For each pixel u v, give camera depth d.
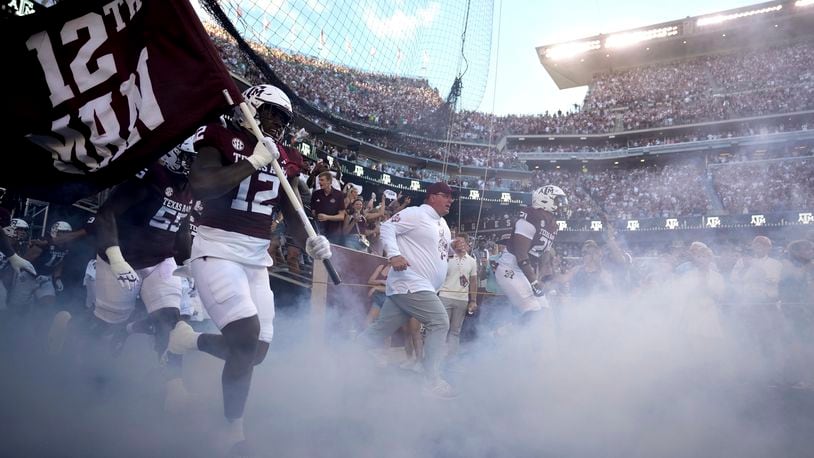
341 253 5.21
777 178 33.00
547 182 39.50
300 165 2.60
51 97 2.28
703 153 37.69
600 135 39.69
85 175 2.26
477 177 30.23
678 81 42.94
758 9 39.88
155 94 2.16
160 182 3.02
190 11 2.15
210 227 2.31
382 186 22.45
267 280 2.50
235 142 2.24
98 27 2.28
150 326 3.37
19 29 2.27
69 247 5.69
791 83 38.62
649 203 33.34
